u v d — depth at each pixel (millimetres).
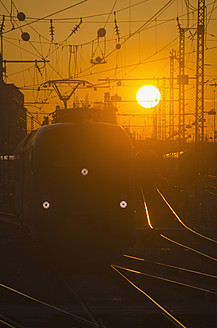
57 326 31844
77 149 54031
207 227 89938
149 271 50031
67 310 35500
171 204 127938
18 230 79750
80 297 38969
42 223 52844
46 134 54156
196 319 33719
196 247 67938
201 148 103875
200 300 39500
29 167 57812
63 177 53406
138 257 56188
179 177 125562
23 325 31891
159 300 39188
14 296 39406
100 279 46562
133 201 55031
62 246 53250
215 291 40875
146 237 65125
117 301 38688
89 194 53594
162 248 60281
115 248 54250
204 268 52969
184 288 42125
